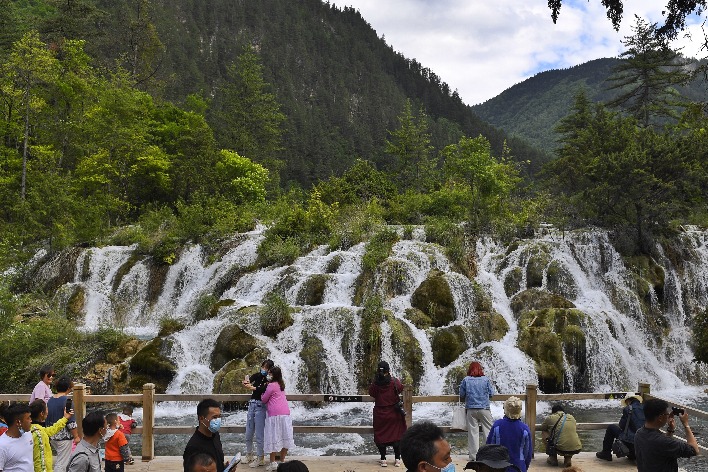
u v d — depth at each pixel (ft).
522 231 98.12
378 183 132.57
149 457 35.35
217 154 152.76
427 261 84.28
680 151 91.40
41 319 77.05
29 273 102.94
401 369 66.85
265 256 94.79
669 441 22.22
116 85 152.25
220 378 63.00
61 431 29.96
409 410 36.50
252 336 67.97
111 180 134.72
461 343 70.23
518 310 78.07
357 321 69.15
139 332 88.74
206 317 75.25
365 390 66.03
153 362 65.31
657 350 80.28
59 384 30.76
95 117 134.51
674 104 160.04
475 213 104.06
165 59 318.45
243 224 108.99
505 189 118.83
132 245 107.04
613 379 71.72
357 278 81.35
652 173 91.30
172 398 36.01
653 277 85.92
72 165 144.36
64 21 204.44
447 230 95.81
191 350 68.59
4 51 160.66
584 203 97.14
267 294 83.15
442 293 75.15
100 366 66.69
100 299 96.22
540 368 67.92
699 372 78.38
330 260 88.33
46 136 137.90
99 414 23.50
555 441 34.27
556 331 71.51
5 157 129.08
